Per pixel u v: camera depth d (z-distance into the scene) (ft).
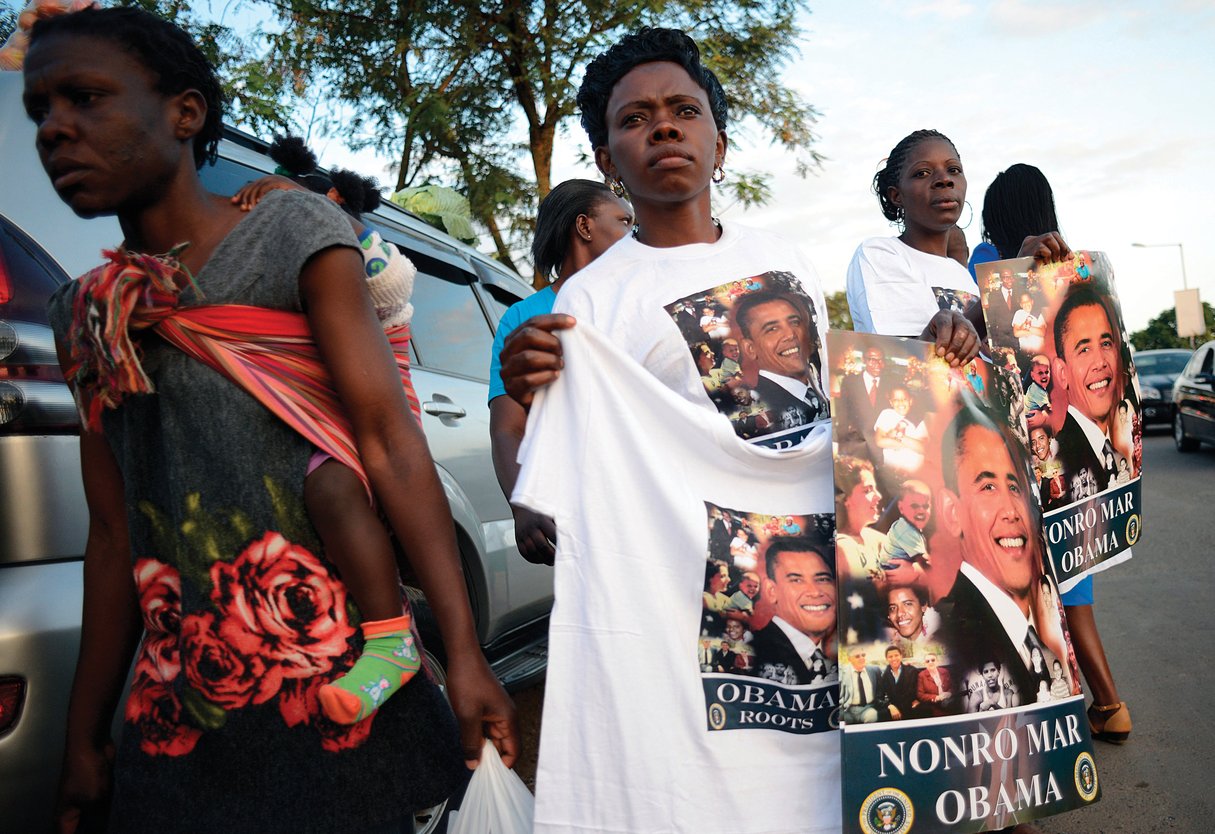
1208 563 20.70
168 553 4.79
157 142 4.64
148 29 4.63
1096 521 9.11
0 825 5.79
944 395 5.95
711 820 5.19
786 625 5.54
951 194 10.67
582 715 5.22
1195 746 10.94
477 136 43.88
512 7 41.78
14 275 6.36
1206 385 41.42
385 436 4.80
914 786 5.32
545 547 7.86
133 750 4.81
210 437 4.64
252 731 4.58
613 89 6.47
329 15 41.37
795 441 6.13
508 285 14.75
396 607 4.82
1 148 6.68
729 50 45.93
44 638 5.91
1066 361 9.04
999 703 5.58
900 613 5.51
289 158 8.27
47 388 6.28
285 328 4.72
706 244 6.46
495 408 8.36
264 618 4.60
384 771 4.74
